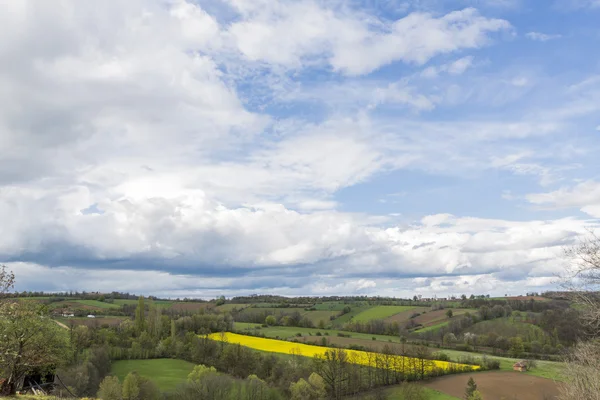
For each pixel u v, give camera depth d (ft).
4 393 97.30
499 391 263.29
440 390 278.87
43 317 101.60
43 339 100.53
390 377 307.17
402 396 272.51
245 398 262.67
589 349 82.48
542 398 245.45
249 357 341.41
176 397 262.88
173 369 333.62
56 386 127.44
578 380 85.15
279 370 322.75
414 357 323.57
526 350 343.26
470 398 246.06
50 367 116.16
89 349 314.14
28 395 101.60
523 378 285.84
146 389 262.67
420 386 271.69
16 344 96.68
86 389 229.45
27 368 102.78
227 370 336.70
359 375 302.66
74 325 338.13
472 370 316.40
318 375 293.64
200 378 277.03
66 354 109.50
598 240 67.92
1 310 96.94
